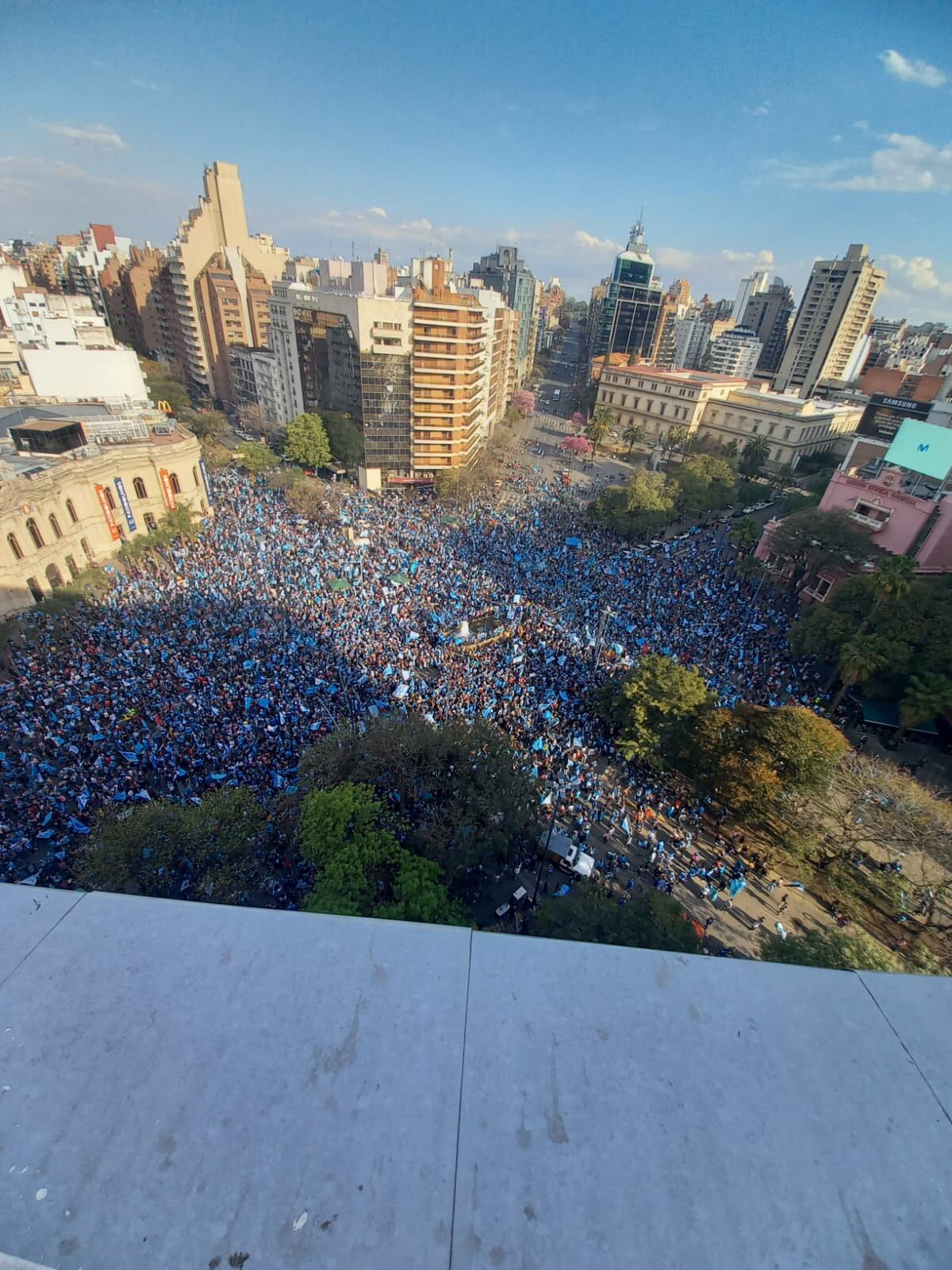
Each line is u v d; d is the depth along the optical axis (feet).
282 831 93.04
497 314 331.57
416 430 278.87
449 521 241.35
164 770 105.40
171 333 440.04
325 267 330.13
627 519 241.96
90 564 187.32
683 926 73.26
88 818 96.17
